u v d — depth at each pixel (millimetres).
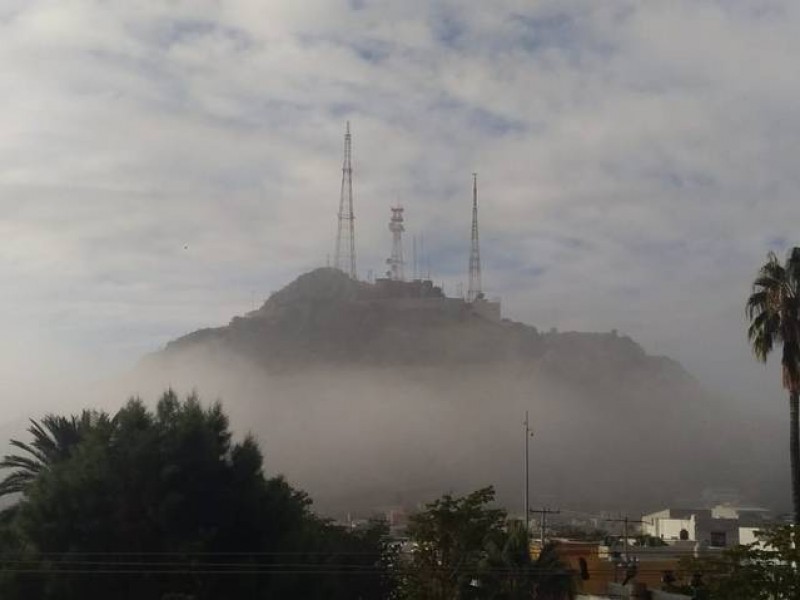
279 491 44906
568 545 63250
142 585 39844
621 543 66375
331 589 45156
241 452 43625
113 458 41344
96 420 47312
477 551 45094
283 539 43031
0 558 39812
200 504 41406
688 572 35375
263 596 41406
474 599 44625
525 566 45562
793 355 46000
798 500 45062
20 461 46969
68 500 40719
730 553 33438
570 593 46125
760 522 80750
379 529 52812
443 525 44031
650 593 48156
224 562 41125
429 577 43812
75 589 39281
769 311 46594
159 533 40688
